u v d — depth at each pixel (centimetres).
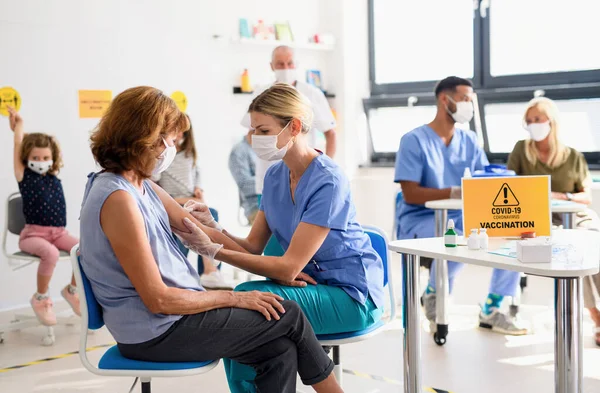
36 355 357
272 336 194
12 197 414
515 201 244
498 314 381
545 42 570
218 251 220
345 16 639
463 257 214
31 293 455
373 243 250
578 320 193
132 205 184
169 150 194
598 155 560
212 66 548
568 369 193
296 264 216
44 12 451
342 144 647
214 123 552
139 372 189
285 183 238
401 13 646
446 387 300
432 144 382
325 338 221
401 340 371
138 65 502
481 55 604
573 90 549
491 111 599
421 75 645
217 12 549
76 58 469
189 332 189
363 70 666
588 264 196
